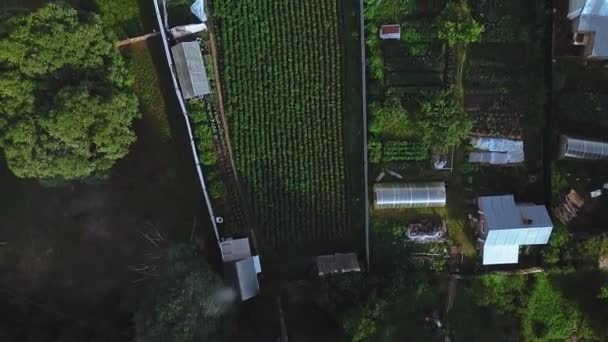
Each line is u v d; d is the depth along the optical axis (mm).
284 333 35188
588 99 36594
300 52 36750
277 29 36656
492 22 36531
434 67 36531
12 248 36500
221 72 36719
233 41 36594
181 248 32438
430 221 36688
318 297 35188
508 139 36656
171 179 36812
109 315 35969
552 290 36750
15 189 36531
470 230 36812
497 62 36750
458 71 36719
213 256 36812
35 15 29922
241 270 35281
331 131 36875
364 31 36000
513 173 36781
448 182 36844
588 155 35719
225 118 36875
